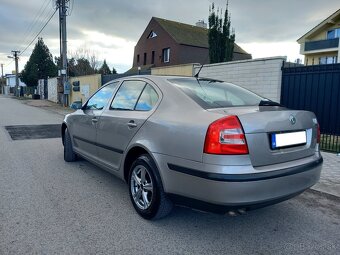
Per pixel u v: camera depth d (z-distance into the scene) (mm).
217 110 2992
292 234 3277
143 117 3572
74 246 2936
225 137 2699
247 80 9570
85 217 3574
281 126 2992
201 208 2939
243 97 3738
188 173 2900
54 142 8398
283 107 3436
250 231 3328
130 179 3746
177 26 35062
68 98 23906
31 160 6262
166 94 3510
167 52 33594
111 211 3756
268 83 8945
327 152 7020
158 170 3244
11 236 3090
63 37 22062
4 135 9594
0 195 4223
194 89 3566
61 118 15266
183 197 3020
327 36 28406
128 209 3824
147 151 3357
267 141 2861
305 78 8125
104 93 4852
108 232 3225
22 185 4660
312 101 7992
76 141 5562
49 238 3068
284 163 2998
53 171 5445
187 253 2867
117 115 4078
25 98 42469
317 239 3178
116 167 4121
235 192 2656
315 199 4316
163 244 3018
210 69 10867
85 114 5051
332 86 7566
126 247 2945
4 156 6625
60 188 4551
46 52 45719
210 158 2729
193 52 32250
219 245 3020
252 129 2773
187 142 2916
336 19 27188
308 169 3145
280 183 2863
